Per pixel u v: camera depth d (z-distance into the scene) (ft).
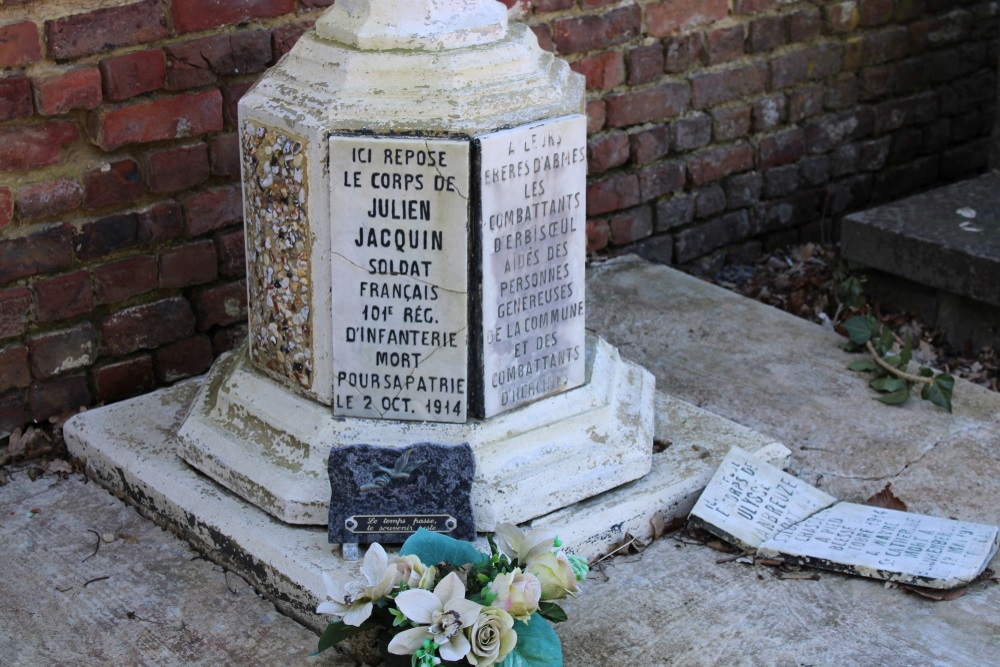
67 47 10.00
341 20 8.86
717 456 9.80
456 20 8.72
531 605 7.25
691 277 13.69
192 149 10.87
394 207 8.50
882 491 9.67
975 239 12.67
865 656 8.02
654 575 8.86
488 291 8.71
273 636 8.32
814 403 11.19
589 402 9.42
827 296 13.91
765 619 8.39
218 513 8.97
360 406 8.99
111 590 8.77
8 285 10.23
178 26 10.55
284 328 9.16
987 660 7.98
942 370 12.53
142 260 10.84
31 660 8.09
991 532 9.02
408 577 7.38
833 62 14.98
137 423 10.16
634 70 13.47
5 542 9.29
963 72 16.28
